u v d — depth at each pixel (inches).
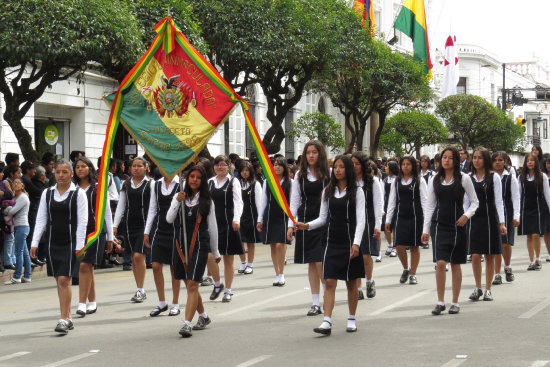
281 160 485.7
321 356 279.6
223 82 336.2
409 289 454.9
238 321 356.5
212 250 332.5
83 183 360.8
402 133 1530.5
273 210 479.5
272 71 960.9
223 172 432.5
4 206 522.3
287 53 861.2
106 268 608.1
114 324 354.0
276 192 328.8
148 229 377.1
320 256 370.3
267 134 970.1
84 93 962.1
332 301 321.4
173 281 375.2
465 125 1909.4
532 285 463.2
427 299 416.2
